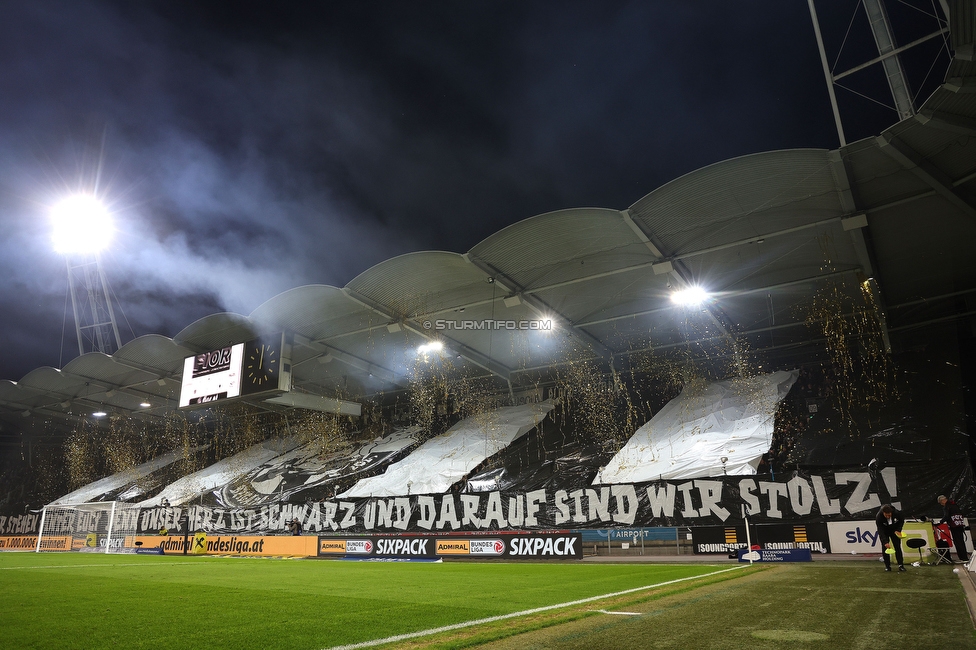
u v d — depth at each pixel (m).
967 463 17.30
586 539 20.20
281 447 39.41
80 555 26.53
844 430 21.83
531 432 30.64
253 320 28.12
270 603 8.77
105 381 37.31
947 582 9.28
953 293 23.50
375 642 5.74
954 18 11.14
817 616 6.39
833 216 18.20
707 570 13.20
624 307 25.48
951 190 16.16
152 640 6.02
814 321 26.05
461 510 24.72
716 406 26.00
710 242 19.75
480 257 21.12
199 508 31.19
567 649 5.11
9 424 48.19
